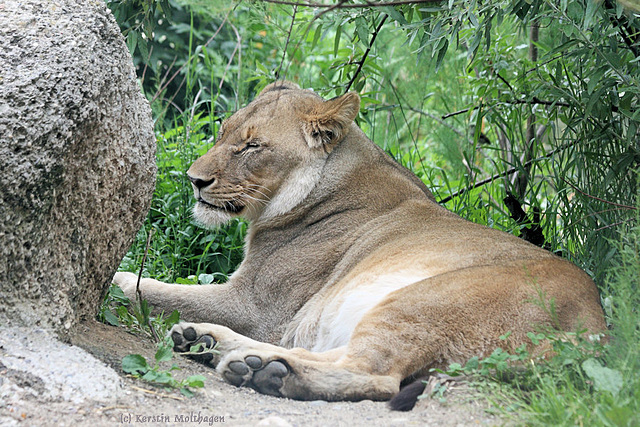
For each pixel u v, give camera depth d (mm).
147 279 8406
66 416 4793
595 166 9492
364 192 8586
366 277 7523
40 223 5648
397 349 6207
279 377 6031
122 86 6473
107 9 6422
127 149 6547
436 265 7203
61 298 5949
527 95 10242
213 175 8414
